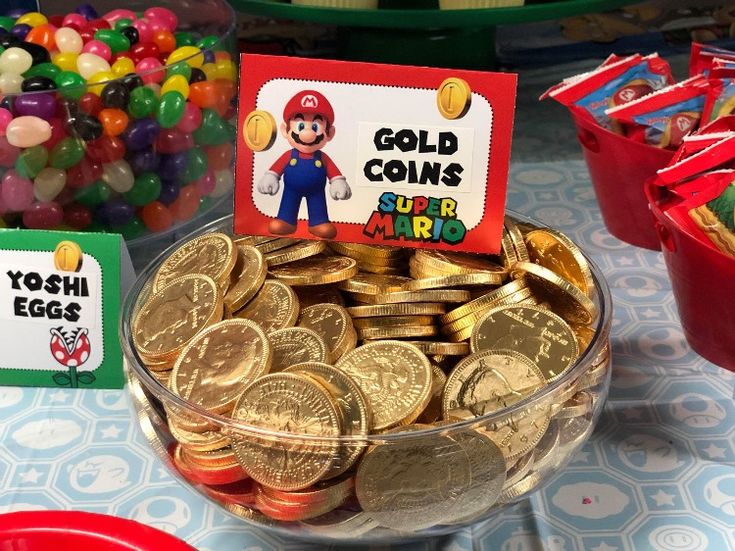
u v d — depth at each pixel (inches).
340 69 27.1
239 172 29.0
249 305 28.0
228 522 28.3
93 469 30.4
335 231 29.5
